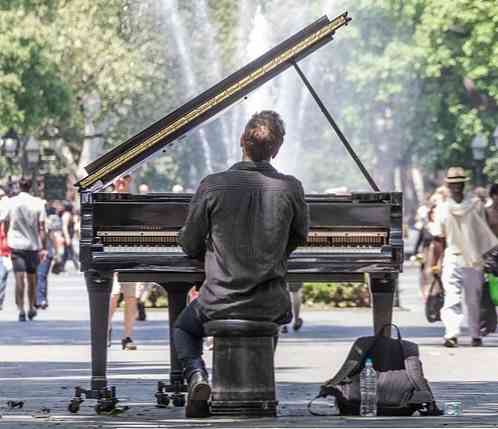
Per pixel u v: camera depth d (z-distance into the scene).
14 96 106.25
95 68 103.50
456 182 38.06
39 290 54.81
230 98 23.05
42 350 37.00
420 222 63.62
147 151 22.95
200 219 21.12
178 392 23.78
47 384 28.14
